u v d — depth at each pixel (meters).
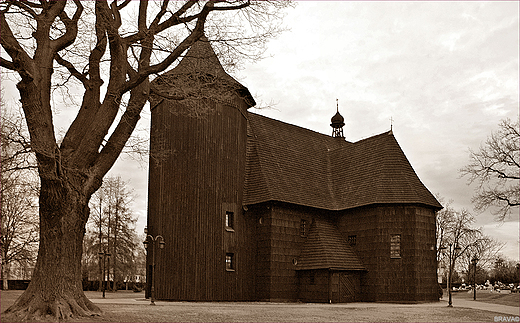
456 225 61.31
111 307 20.86
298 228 35.41
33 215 35.31
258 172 35.38
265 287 32.94
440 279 68.31
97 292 51.44
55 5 15.62
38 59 15.07
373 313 23.94
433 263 35.31
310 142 43.28
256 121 39.56
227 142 34.31
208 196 32.47
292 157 39.38
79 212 15.73
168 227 30.89
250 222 34.44
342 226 37.78
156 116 32.94
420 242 34.78
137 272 68.19
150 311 19.38
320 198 37.88
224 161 33.84
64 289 14.98
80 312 14.97
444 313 25.45
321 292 33.03
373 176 37.56
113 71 16.67
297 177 37.88
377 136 40.09
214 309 22.42
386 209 35.47
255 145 36.84
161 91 18.44
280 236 33.97
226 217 33.19
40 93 14.81
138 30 17.47
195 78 18.61
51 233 15.08
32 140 14.62
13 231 34.00
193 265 30.89
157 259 30.50
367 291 34.97
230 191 33.78
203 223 31.84
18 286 48.56
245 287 33.09
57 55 17.19
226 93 19.84
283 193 34.72
